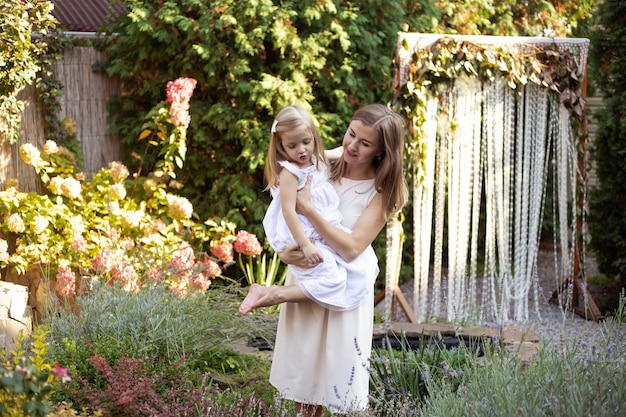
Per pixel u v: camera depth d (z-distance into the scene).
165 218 6.51
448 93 6.29
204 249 6.78
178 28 6.78
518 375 3.10
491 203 6.69
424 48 6.08
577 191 6.89
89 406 3.33
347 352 3.21
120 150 7.11
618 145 7.20
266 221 3.29
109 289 4.41
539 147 6.74
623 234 7.39
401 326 5.38
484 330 5.19
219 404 3.49
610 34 7.30
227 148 6.94
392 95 6.08
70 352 3.74
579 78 6.63
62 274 4.95
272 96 6.68
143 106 7.13
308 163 3.19
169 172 6.38
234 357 4.52
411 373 3.67
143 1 6.78
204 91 7.07
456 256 6.66
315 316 3.24
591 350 3.26
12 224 5.60
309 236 3.17
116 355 3.72
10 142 5.98
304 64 6.64
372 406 3.52
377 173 3.21
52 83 6.34
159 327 4.09
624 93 7.22
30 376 2.29
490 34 8.83
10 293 5.02
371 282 3.29
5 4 5.69
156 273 4.73
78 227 5.70
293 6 6.73
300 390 3.28
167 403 3.42
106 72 6.86
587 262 9.27
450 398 3.11
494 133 6.67
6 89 5.83
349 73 6.79
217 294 4.88
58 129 6.41
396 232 6.15
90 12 8.38
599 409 2.76
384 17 7.21
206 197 7.01
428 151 6.27
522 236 6.79
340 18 6.77
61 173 6.29
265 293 3.14
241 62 6.58
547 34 9.23
